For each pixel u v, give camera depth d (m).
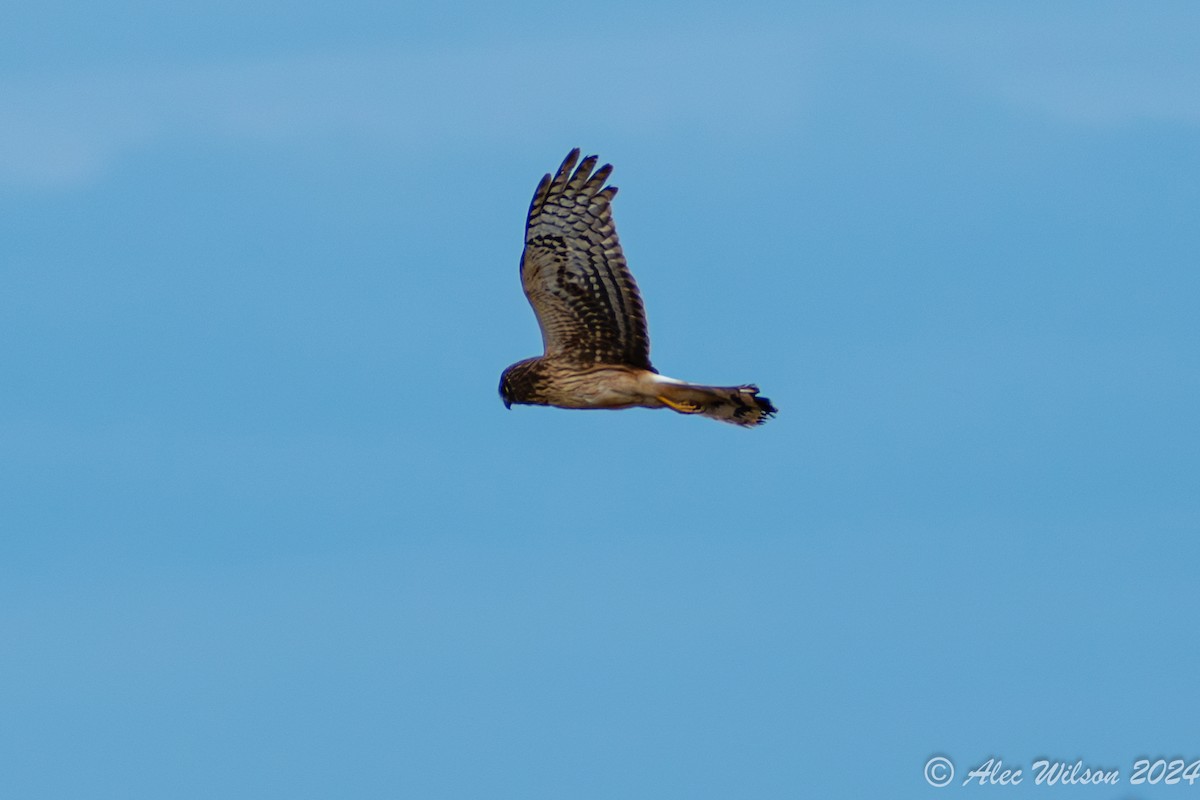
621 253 62.62
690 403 62.44
